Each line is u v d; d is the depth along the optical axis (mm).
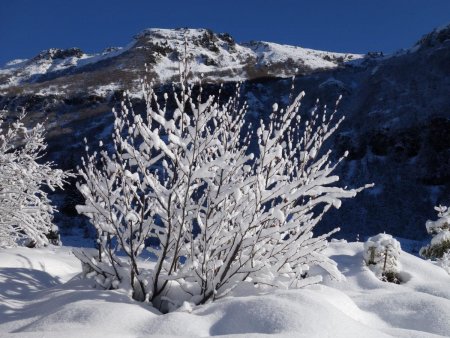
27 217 6031
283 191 3193
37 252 5934
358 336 2402
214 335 2445
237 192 3158
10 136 6355
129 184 3326
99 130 46625
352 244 6199
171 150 3309
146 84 3254
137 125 3178
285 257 3475
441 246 7023
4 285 3535
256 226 3428
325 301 2842
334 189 3381
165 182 3582
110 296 3072
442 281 4941
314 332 2354
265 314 2525
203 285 3221
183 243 3445
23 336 2221
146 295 3209
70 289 3453
